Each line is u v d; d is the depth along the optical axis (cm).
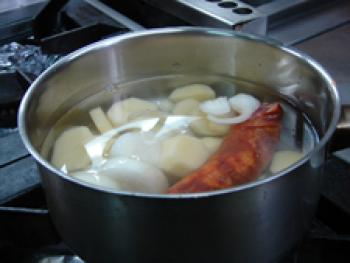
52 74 43
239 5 59
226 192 27
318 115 42
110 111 48
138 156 41
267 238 31
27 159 44
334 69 55
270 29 62
